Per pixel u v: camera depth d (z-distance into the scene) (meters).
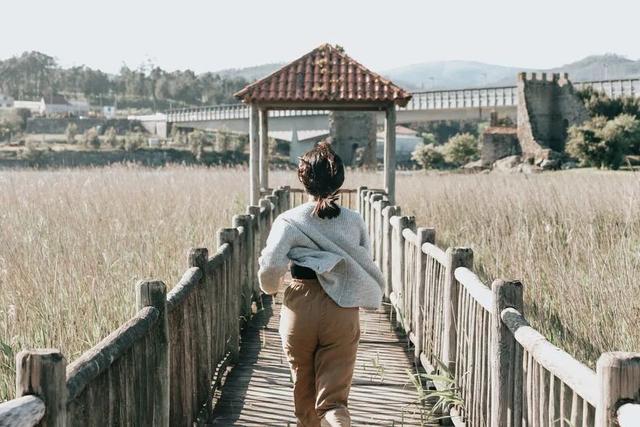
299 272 4.01
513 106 64.50
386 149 13.89
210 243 9.61
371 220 12.09
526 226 10.10
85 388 2.83
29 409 2.24
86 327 5.68
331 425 3.88
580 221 10.32
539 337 3.38
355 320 4.05
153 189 14.58
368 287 4.02
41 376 2.38
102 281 6.61
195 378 5.00
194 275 5.01
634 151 52.00
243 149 84.56
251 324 8.26
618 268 6.73
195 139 82.00
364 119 52.03
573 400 2.93
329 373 4.01
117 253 8.03
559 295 6.21
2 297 6.17
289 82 13.97
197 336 5.11
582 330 5.51
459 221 12.48
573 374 2.80
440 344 5.98
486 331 4.46
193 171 22.08
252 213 9.25
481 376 4.55
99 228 9.55
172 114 89.06
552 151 58.34
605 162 51.22
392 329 8.16
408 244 7.76
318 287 3.99
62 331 5.53
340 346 4.02
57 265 6.80
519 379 3.76
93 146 82.88
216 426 5.26
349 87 13.78
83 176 17.64
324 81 13.92
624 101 61.59
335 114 51.88
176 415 4.43
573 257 7.32
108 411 3.10
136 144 83.19
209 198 13.33
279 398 5.86
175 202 12.98
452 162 72.94
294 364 4.14
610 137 51.06
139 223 10.38
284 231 3.96
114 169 21.19
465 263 5.43
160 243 8.91
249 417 5.45
